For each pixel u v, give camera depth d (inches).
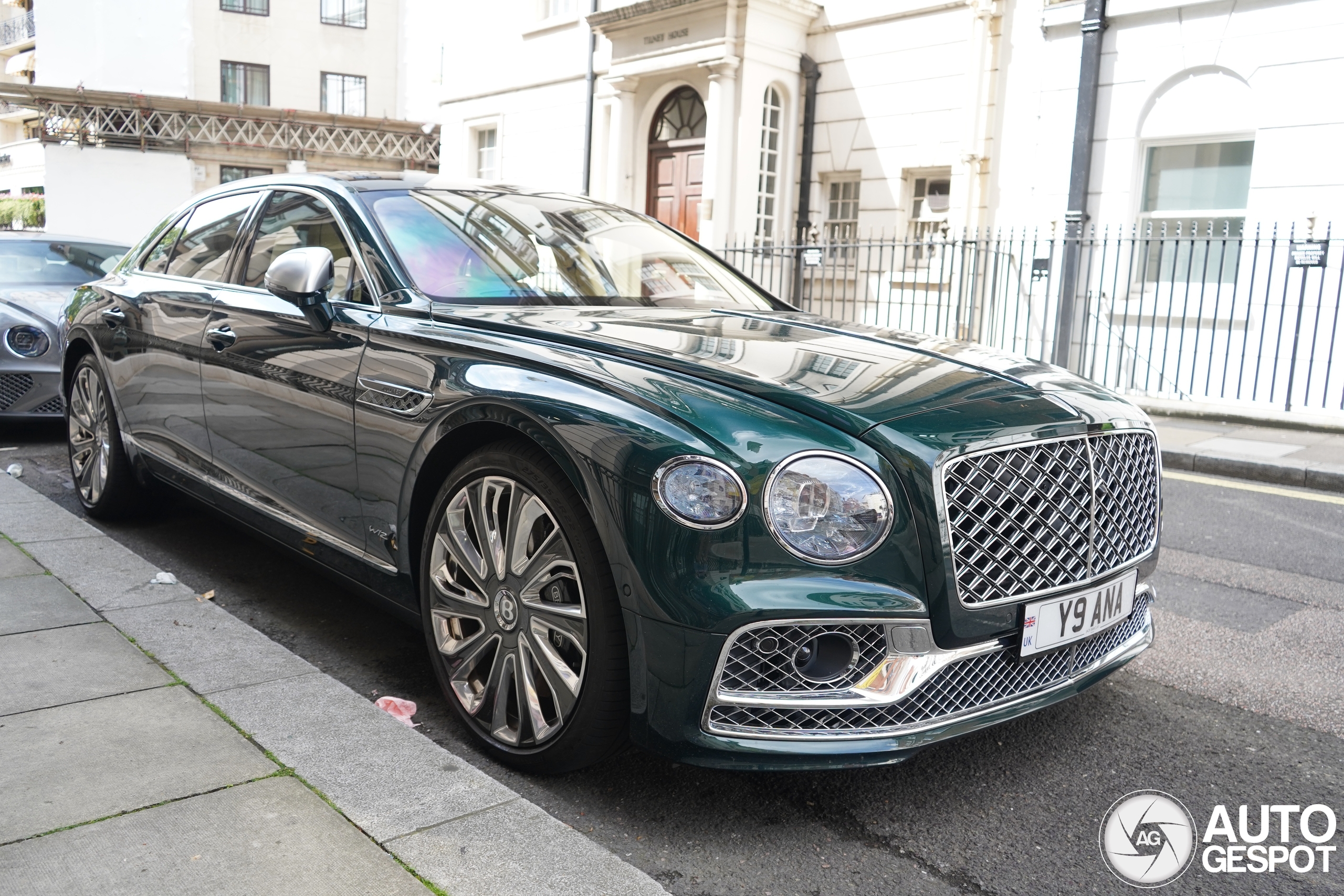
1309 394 354.9
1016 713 90.4
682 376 90.8
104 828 77.9
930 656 84.9
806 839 87.0
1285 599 163.3
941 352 107.8
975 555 85.8
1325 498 250.2
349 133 1134.4
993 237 438.0
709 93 498.0
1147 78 386.3
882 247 438.6
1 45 1835.6
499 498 96.5
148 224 1065.5
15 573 137.3
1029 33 417.4
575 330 102.5
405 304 113.2
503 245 126.5
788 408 86.9
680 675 81.8
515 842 79.0
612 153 565.6
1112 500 97.9
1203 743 108.6
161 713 97.9
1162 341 392.2
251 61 1300.4
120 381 163.3
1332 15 340.5
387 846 77.5
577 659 90.7
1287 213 356.8
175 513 185.6
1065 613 92.0
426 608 105.1
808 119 501.0
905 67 462.9
